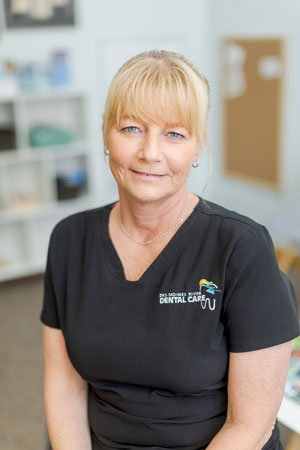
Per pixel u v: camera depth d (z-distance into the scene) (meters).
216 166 5.05
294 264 2.81
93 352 1.22
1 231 4.35
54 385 1.38
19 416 2.65
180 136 1.13
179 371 1.16
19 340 3.33
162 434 1.23
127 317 1.21
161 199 1.19
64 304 1.31
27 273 4.25
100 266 1.27
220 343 1.17
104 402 1.30
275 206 4.48
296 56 4.01
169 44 4.67
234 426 1.17
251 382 1.15
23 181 4.32
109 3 4.33
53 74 4.15
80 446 1.32
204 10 4.74
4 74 3.97
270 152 4.41
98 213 1.34
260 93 4.38
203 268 1.18
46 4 4.08
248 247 1.15
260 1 4.19
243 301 1.14
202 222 1.22
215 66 4.79
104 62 4.43
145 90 1.09
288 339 1.14
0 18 3.96
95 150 4.53
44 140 4.13
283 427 2.41
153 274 1.21
